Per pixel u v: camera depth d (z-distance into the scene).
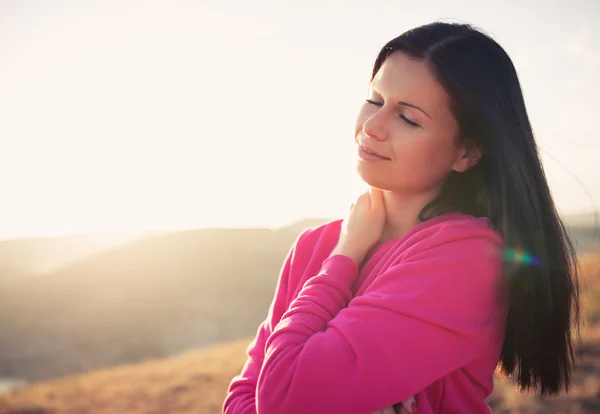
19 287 63.97
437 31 1.29
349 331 1.20
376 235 1.45
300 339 1.25
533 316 1.32
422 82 1.25
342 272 1.38
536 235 1.27
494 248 1.28
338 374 1.18
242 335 49.25
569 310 1.36
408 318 1.20
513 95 1.28
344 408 1.17
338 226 1.60
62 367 43.25
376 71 1.38
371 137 1.30
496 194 1.31
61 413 11.16
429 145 1.27
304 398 1.18
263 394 1.24
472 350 1.25
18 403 12.05
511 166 1.25
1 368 42.88
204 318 53.31
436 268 1.24
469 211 1.44
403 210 1.45
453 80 1.23
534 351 1.37
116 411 10.73
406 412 1.20
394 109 1.29
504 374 1.52
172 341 49.34
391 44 1.33
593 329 7.44
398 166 1.30
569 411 5.31
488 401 5.95
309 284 1.38
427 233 1.33
